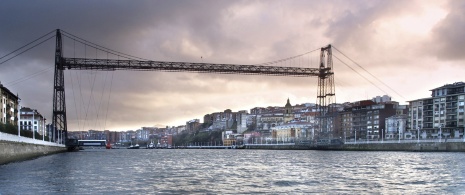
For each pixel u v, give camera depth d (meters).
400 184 40.47
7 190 35.47
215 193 34.59
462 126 158.88
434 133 170.75
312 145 193.38
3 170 54.75
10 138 69.06
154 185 39.94
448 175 49.06
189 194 34.03
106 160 89.62
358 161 81.12
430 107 173.62
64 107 137.25
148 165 72.94
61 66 135.00
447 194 33.94
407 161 77.94
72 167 62.53
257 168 64.00
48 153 109.19
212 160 96.19
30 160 79.62
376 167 62.81
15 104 155.62
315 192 35.12
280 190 36.34
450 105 164.50
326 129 181.62
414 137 179.62
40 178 45.00
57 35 134.38
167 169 62.38
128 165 71.88
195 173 54.53
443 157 90.94
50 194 33.41
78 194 33.56
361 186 38.94
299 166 67.50
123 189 36.75
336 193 34.53
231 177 48.28
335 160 86.38
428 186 38.91
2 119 132.12
